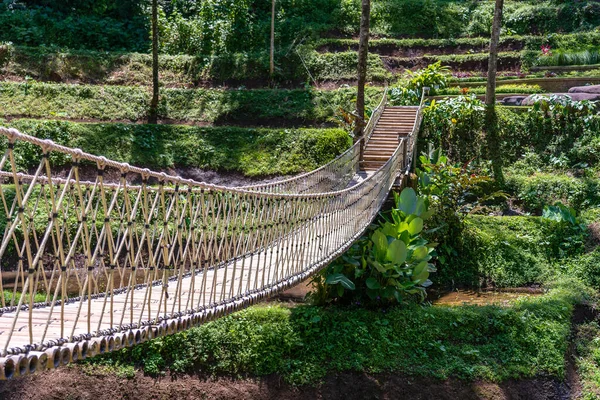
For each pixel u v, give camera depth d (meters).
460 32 26.95
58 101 19.48
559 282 13.41
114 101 20.05
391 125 18.16
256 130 18.28
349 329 11.12
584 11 26.75
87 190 5.78
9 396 10.04
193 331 10.81
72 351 4.71
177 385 10.34
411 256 11.77
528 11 27.25
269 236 7.55
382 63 23.75
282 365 10.55
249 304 7.09
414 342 11.05
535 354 10.98
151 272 5.62
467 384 10.41
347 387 10.37
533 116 18.55
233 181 17.09
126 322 5.67
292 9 27.52
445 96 20.58
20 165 16.08
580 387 10.73
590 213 15.43
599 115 18.23
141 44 24.67
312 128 19.23
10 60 21.42
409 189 12.32
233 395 10.25
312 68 23.45
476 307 11.93
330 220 9.33
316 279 11.88
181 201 13.65
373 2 28.20
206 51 24.89
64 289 4.64
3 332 5.09
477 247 14.42
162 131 18.11
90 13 25.62
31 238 12.96
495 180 17.20
